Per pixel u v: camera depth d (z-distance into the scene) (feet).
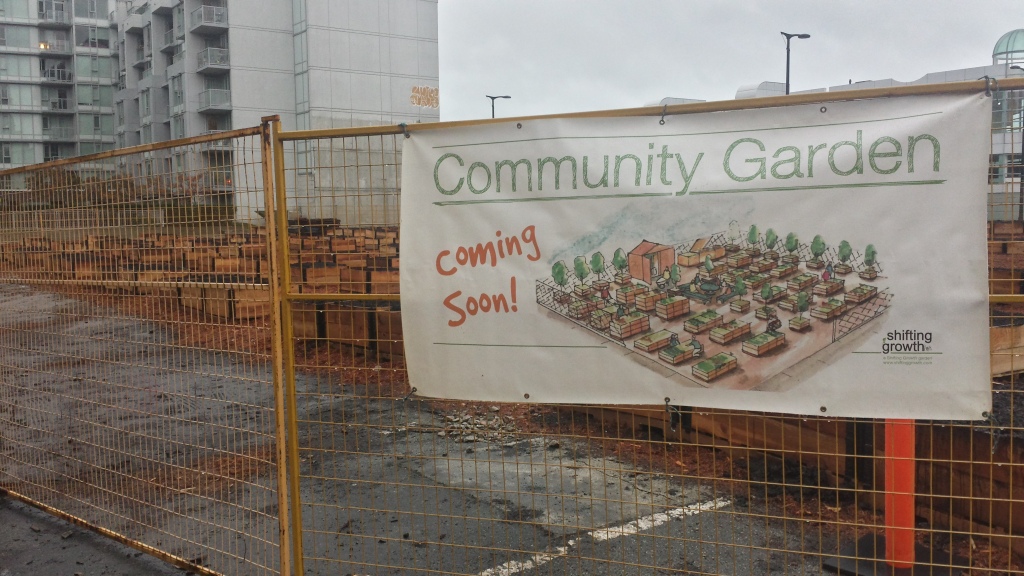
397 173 12.01
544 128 11.00
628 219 10.69
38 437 23.18
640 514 16.24
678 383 10.63
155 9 176.76
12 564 14.82
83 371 19.40
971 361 9.55
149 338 15.37
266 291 13.08
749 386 10.36
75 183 16.02
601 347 10.94
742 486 17.33
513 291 11.28
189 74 162.71
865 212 9.78
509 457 20.56
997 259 18.83
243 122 161.27
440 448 21.56
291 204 13.19
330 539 15.40
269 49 162.71
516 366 11.34
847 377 9.98
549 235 11.05
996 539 13.48
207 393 24.39
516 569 13.85
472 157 11.36
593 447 20.90
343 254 12.46
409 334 11.85
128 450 21.18
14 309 18.61
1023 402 18.04
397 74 171.22
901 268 9.70
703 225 10.41
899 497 12.28
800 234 10.03
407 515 16.69
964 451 14.05
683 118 10.46
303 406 26.63
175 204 13.83
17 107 228.02
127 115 200.13
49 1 229.45
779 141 10.07
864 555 13.44
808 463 17.51
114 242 15.29
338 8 163.84
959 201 9.47
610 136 10.75
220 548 15.03
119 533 15.97
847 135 9.82
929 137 9.53
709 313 10.46
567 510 16.66
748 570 13.55
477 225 11.39
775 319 10.20
